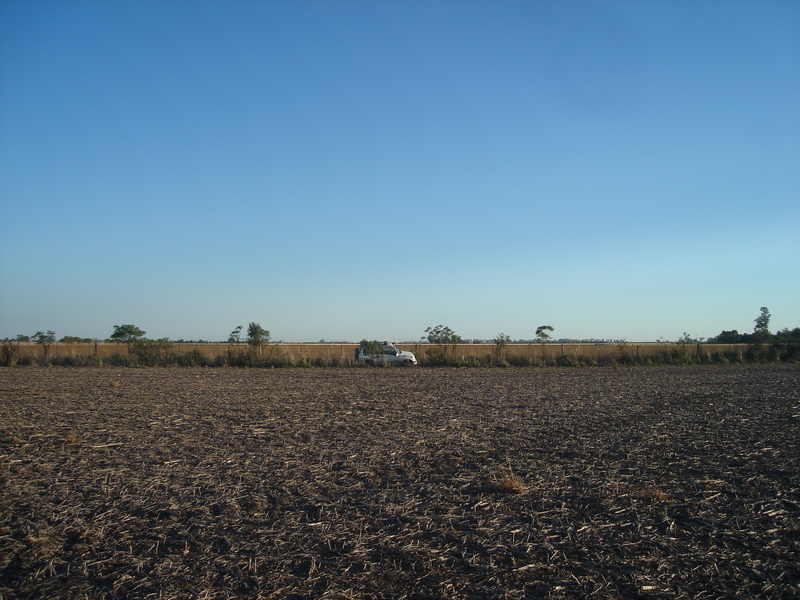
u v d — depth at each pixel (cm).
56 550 585
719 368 3759
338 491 790
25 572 534
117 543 602
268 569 540
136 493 780
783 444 1116
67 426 1319
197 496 766
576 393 2089
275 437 1193
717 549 585
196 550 584
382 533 630
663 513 691
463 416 1493
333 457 1002
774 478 855
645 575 525
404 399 1883
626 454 1022
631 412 1570
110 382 2400
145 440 1159
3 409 1605
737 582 512
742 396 1980
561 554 572
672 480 842
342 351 4206
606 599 482
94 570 538
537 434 1226
